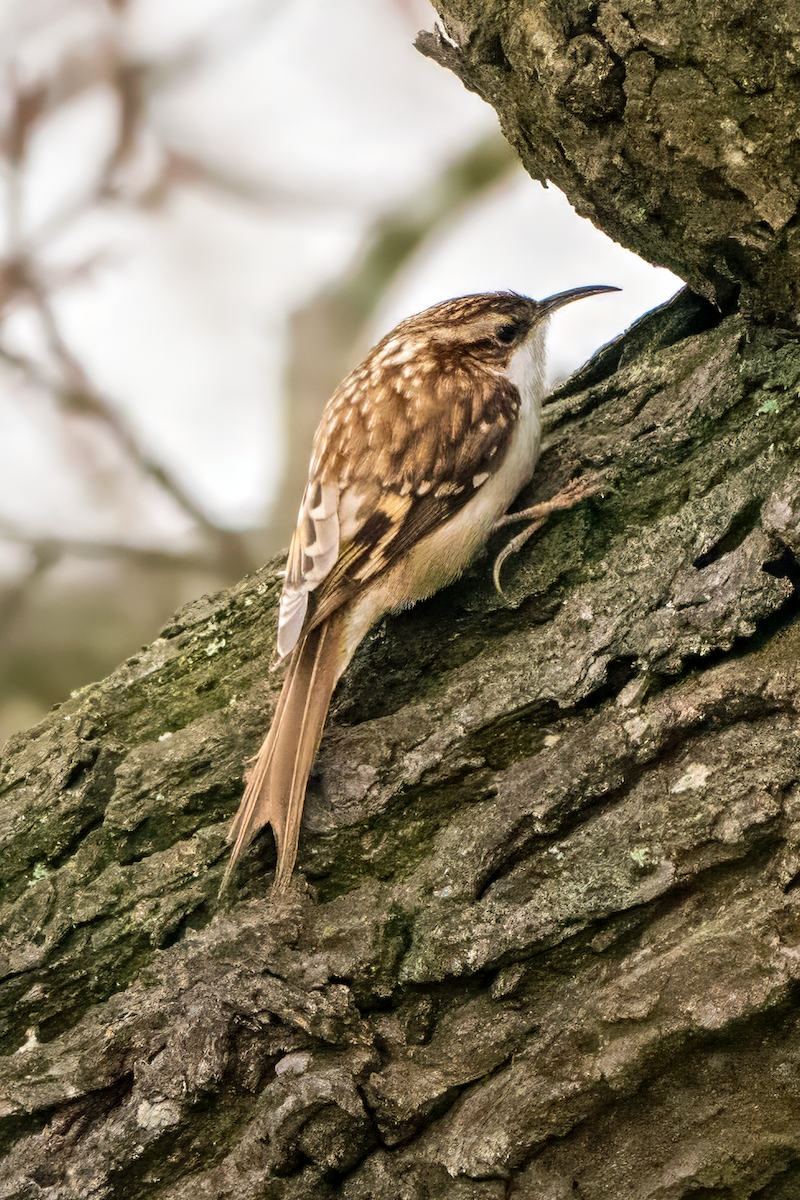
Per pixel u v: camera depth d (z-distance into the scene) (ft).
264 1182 13.05
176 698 16.87
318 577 16.87
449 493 17.02
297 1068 13.25
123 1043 13.74
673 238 15.64
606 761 13.70
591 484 16.16
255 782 14.67
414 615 16.51
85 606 32.65
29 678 31.89
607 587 15.17
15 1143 13.64
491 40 15.23
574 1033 12.75
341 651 16.05
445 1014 13.46
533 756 14.40
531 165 16.75
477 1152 12.54
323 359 34.71
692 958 12.53
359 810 14.47
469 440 17.42
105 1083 13.61
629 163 15.02
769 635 14.02
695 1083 12.44
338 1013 13.33
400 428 18.01
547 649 15.03
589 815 13.67
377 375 19.31
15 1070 13.88
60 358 32.94
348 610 16.49
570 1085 12.50
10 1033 14.32
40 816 15.70
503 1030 13.06
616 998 12.66
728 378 15.75
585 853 13.43
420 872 14.02
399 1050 13.32
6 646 31.78
